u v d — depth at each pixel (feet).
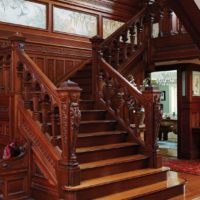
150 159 15.16
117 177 13.14
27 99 13.97
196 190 15.69
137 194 12.60
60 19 21.11
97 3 23.27
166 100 43.62
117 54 19.89
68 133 11.60
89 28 22.93
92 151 13.83
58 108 12.58
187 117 25.54
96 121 16.19
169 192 14.05
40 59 19.90
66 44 21.35
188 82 25.58
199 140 25.86
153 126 15.17
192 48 19.93
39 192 12.56
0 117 15.06
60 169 11.71
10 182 12.31
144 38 22.00
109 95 17.47
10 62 14.48
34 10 19.70
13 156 12.91
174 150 30.27
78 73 20.53
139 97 15.70
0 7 18.08
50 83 12.55
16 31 18.72
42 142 12.73
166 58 21.26
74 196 11.28
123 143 15.92
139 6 26.48
